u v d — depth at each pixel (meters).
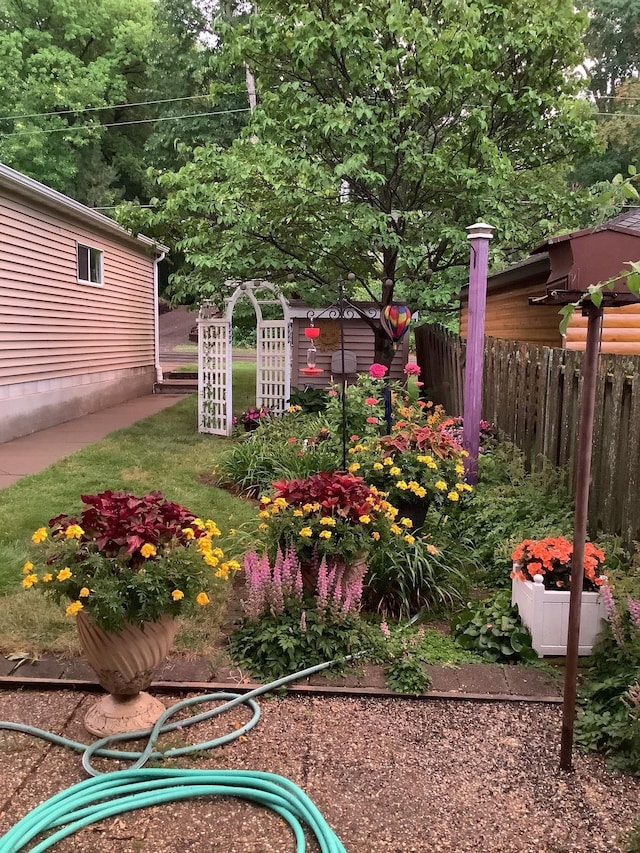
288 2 8.34
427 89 7.03
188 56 24.69
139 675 2.51
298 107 7.91
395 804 2.21
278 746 2.51
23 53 25.59
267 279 8.69
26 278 8.73
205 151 8.10
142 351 14.08
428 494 4.15
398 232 8.45
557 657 3.17
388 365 9.25
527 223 8.36
